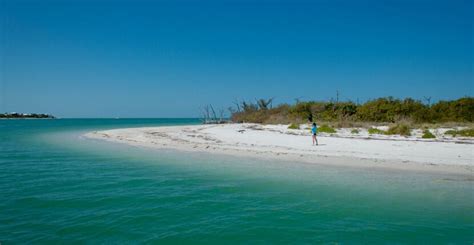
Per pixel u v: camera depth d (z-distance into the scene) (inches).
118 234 277.7
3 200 368.8
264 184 449.1
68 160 669.9
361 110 1956.2
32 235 273.6
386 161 606.2
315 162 616.7
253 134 1309.1
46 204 356.2
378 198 382.9
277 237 273.9
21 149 877.8
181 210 339.0
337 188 427.5
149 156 721.0
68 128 2301.9
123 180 474.9
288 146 849.5
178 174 517.0
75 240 265.0
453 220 313.4
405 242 265.4
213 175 509.0
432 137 1012.5
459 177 483.8
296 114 2285.9
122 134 1435.8
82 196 387.2
